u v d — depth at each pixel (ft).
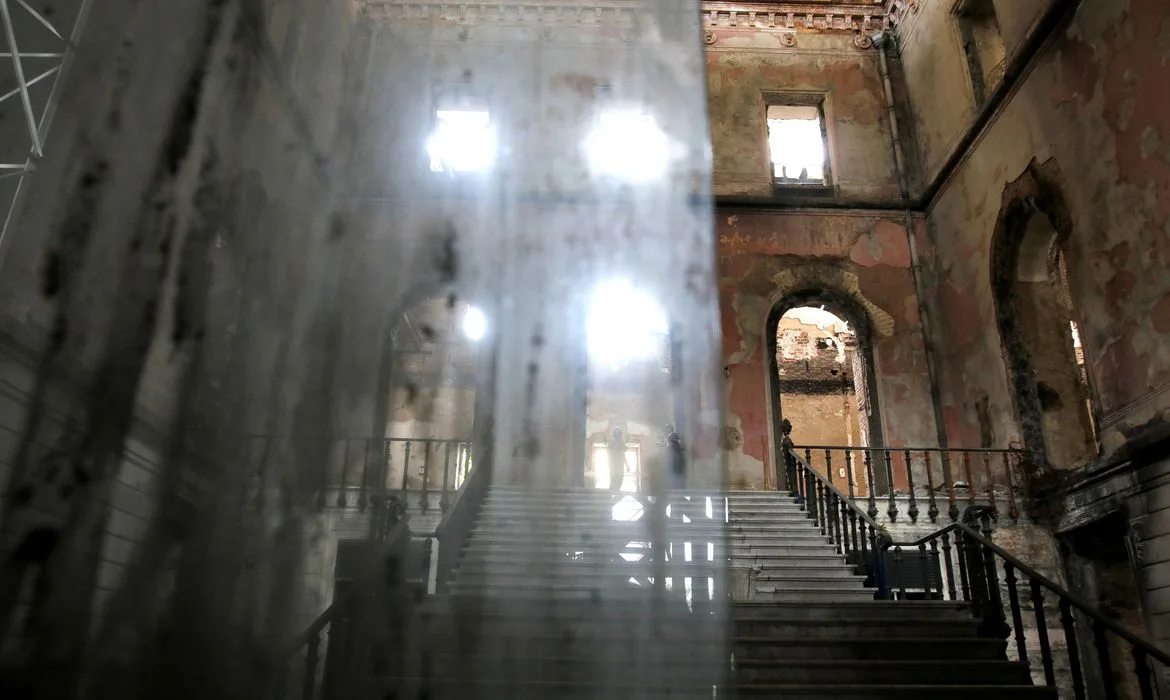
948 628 17.75
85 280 6.29
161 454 5.79
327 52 17.78
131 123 6.98
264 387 6.43
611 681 5.60
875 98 44.91
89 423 5.71
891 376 38.83
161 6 7.34
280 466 6.06
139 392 5.90
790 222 41.91
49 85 13.73
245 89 7.59
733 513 27.66
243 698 5.37
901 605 18.88
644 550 5.93
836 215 42.14
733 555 24.02
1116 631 14.11
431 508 17.31
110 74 7.30
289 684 5.63
